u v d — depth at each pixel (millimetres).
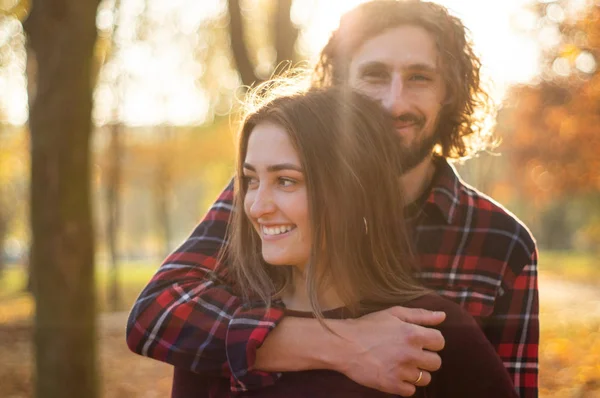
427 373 1727
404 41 2197
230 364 1784
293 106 1807
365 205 1834
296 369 1767
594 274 26641
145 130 19609
